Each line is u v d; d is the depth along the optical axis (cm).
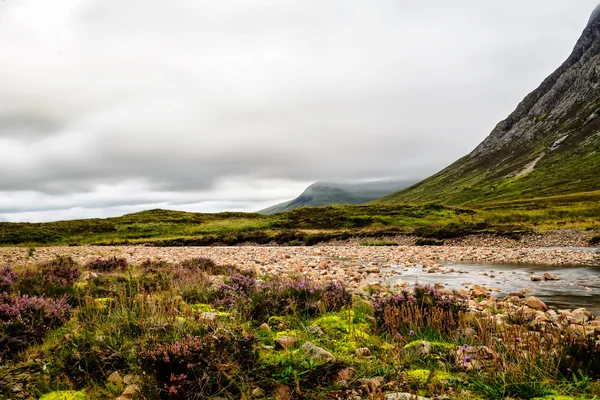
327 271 1839
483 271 1975
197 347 456
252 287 978
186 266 1597
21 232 6962
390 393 417
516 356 493
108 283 1053
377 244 4353
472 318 742
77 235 7138
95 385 433
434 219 6506
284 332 651
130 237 6869
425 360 524
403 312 711
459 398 411
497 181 19562
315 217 7131
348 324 709
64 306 696
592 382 446
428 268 2064
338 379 459
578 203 9344
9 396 408
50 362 482
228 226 7138
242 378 436
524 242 3716
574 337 567
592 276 1738
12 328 552
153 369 437
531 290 1395
